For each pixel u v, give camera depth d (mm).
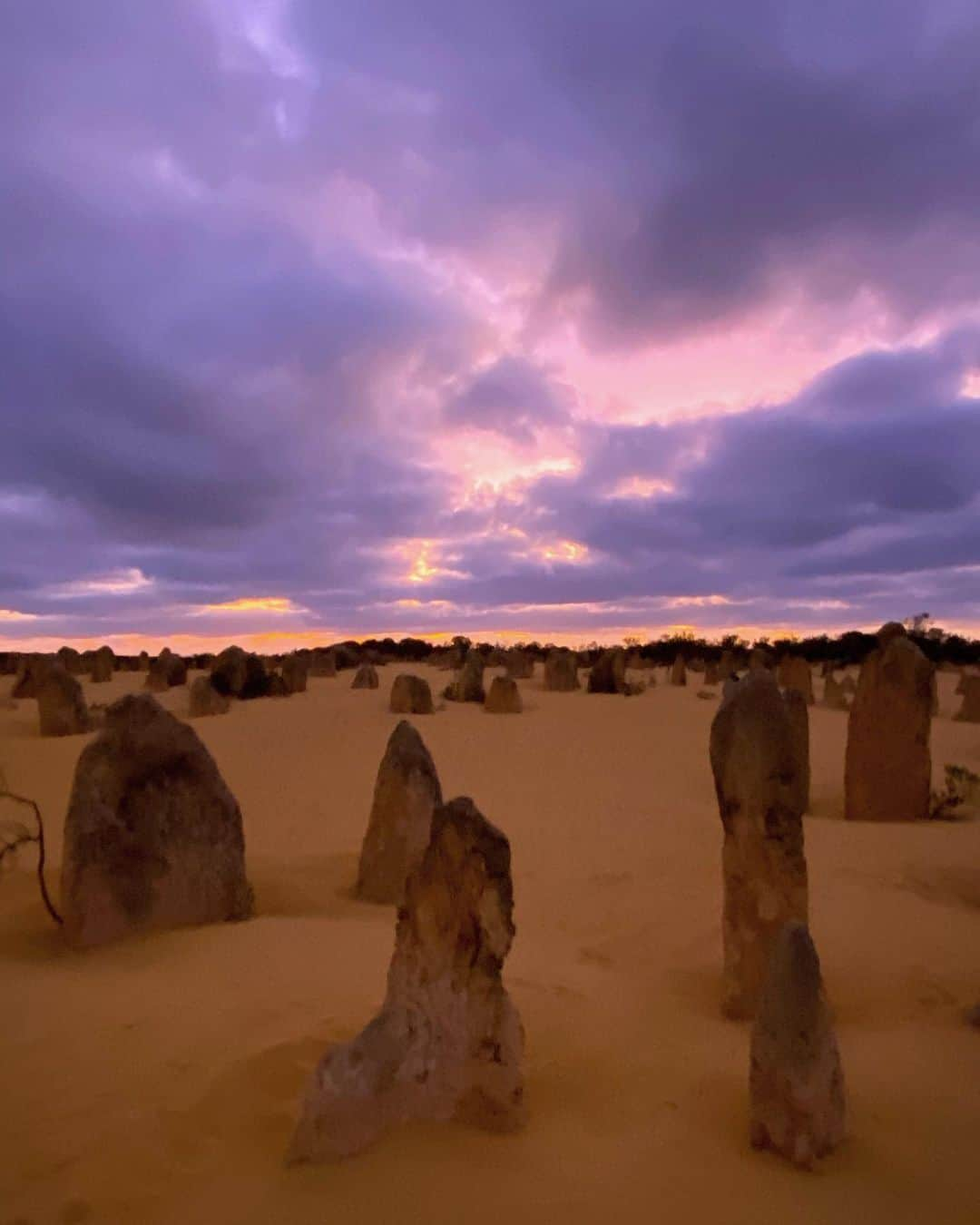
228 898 7715
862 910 8047
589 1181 3820
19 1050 4949
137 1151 3961
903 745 12406
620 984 6383
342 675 42500
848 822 12039
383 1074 4055
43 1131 4148
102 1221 3545
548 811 12609
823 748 18969
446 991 4238
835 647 54156
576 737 19625
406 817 8625
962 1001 6066
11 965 6520
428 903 4297
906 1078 4891
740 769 5785
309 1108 3918
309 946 6832
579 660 53219
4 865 9461
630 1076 4836
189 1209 3602
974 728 22547
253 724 21453
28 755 17016
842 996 6152
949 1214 3729
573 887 9141
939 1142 4250
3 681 36812
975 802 13328
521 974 6449
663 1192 3762
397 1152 3936
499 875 4262
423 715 22859
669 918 8031
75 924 6969
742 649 53531
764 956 5688
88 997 5727
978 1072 4984
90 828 7109
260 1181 3754
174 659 35688
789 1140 4023
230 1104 4301
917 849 10383
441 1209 3600
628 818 12250
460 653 45781
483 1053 4227
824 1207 3725
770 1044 4098
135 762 7375
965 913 8109
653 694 30484
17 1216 3586
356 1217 3543
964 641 52250
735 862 5797
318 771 15492
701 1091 4680
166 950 6781
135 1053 4898
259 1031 5148
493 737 19203
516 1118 4203
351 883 9180
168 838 7438
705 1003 6055
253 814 12547
